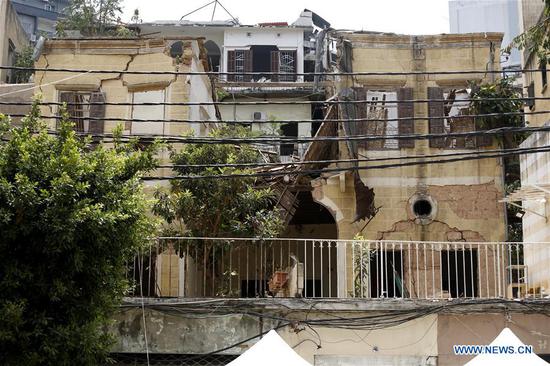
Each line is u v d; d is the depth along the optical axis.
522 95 26.08
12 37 36.09
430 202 23.17
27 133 13.57
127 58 23.25
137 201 13.74
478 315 16.78
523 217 21.61
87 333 12.99
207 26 39.69
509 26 41.53
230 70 39.41
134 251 14.78
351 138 15.49
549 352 16.61
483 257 22.58
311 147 22.75
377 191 23.25
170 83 22.89
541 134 19.52
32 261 12.95
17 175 12.53
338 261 22.25
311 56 39.97
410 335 16.72
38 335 12.62
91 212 12.62
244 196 18.77
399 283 19.94
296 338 16.62
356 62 24.02
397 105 23.81
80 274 13.28
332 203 22.84
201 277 20.47
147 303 16.67
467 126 23.59
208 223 18.81
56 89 23.11
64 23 35.44
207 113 25.83
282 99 35.59
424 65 24.06
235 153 19.91
